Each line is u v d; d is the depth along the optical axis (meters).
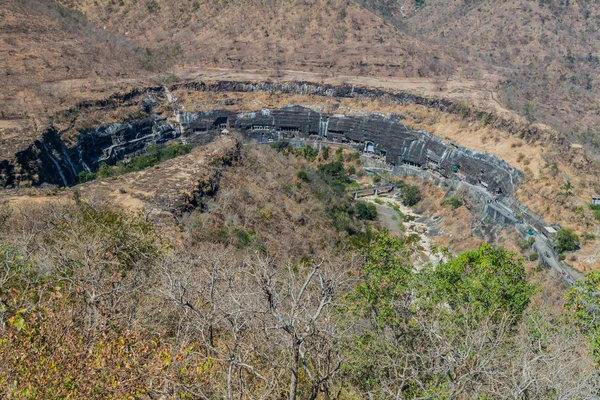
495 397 15.32
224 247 46.03
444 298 22.58
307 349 15.15
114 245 24.48
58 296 15.23
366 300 21.45
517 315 23.06
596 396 14.30
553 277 60.84
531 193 77.88
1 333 13.32
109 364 12.89
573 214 71.62
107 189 55.97
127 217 31.78
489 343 18.48
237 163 71.00
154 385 12.93
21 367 12.50
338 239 61.59
